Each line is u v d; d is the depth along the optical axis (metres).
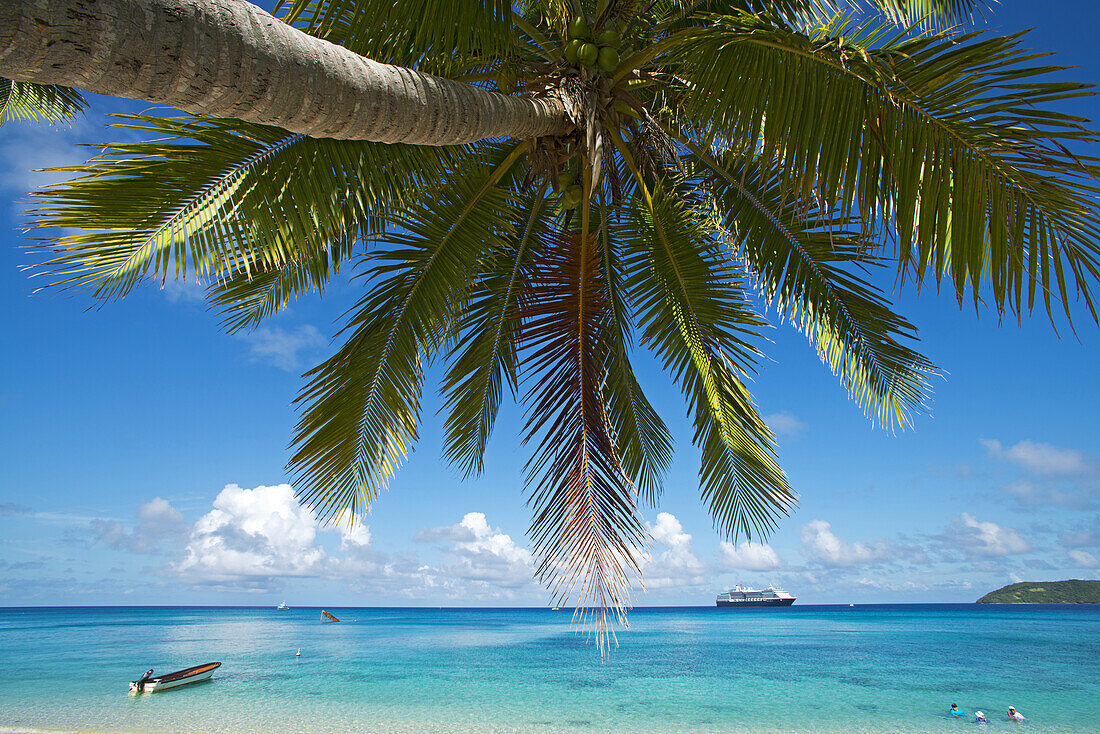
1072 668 23.11
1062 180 2.74
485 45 4.12
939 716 14.77
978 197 2.95
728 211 7.19
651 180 7.11
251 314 6.67
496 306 7.41
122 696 17.86
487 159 6.80
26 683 20.27
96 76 1.64
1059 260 2.78
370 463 6.52
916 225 3.09
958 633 42.19
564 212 7.34
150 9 1.70
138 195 3.58
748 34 3.53
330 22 3.58
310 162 4.26
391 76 2.72
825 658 27.11
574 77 4.73
